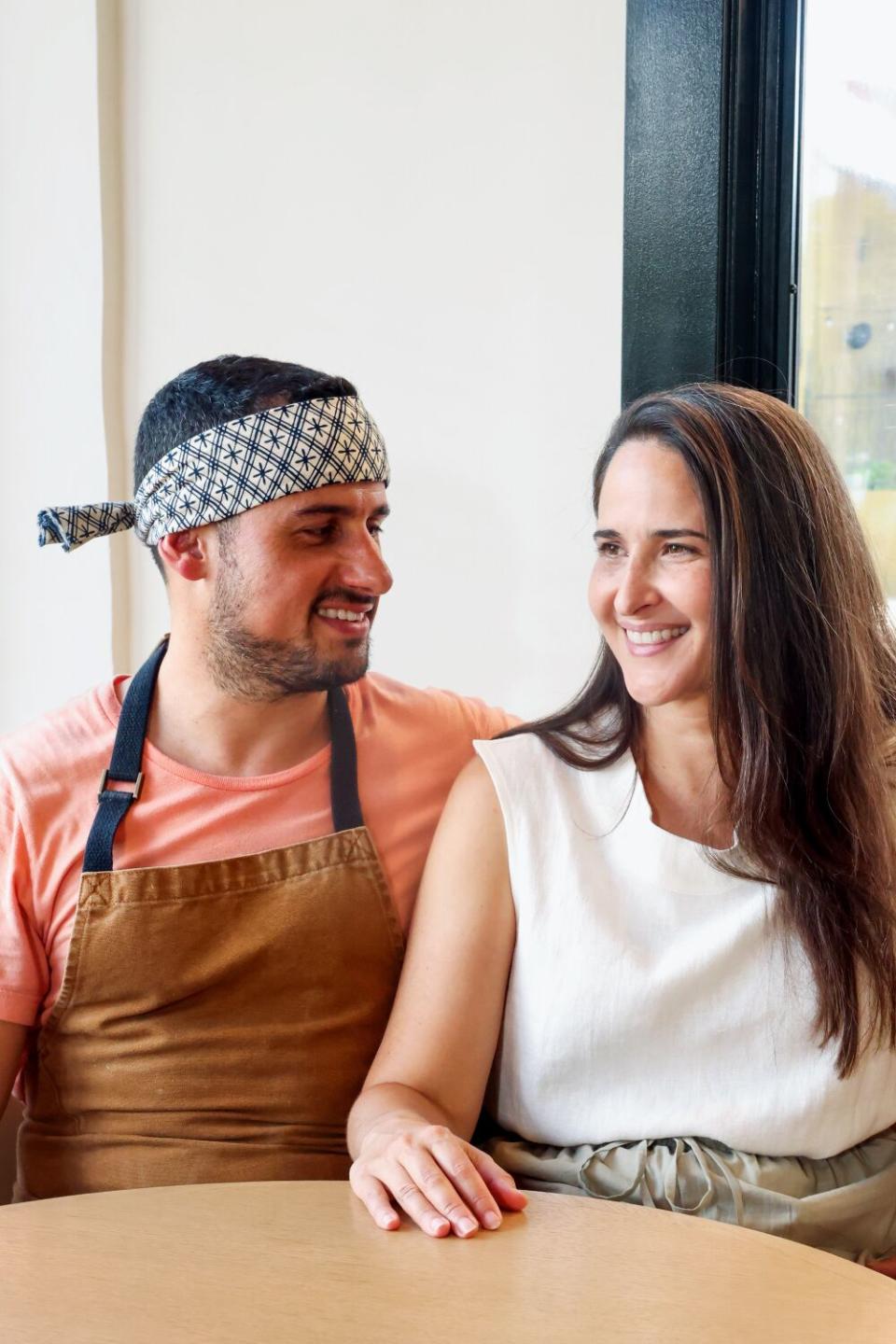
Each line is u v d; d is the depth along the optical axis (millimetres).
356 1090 1450
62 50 2088
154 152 2088
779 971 1337
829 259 1850
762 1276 1006
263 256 2033
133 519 1533
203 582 1434
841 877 1338
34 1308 947
